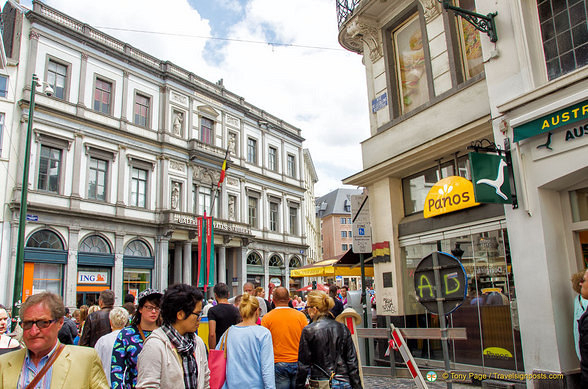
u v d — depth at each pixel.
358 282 62.78
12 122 22.72
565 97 6.42
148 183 28.80
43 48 24.45
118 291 25.53
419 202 10.34
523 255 6.93
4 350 5.18
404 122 10.44
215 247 32.72
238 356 4.52
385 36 11.42
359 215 11.33
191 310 3.43
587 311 4.00
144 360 3.19
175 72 31.95
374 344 9.97
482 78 8.58
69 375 2.72
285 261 39.56
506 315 7.70
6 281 21.39
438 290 5.79
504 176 7.11
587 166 6.21
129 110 28.55
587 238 6.92
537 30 7.25
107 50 27.55
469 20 7.63
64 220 23.73
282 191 40.69
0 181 21.91
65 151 24.66
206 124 33.91
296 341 5.69
